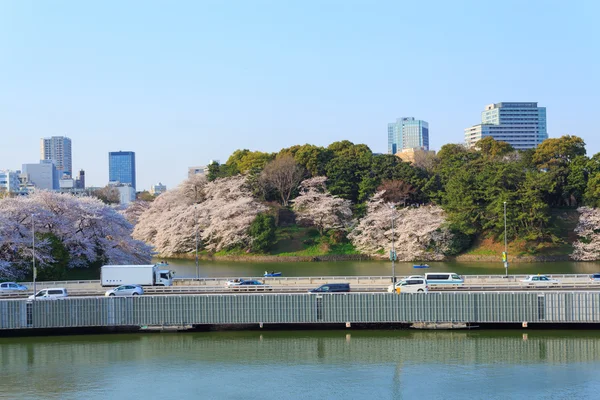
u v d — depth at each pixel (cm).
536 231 13012
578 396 5066
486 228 13875
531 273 10806
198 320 6869
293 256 14450
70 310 6800
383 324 7106
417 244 13575
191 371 5772
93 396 5172
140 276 8338
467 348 6347
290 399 5069
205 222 15550
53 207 10550
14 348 6544
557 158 16738
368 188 15625
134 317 6862
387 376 5588
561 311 6600
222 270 12425
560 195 14888
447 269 11700
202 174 18188
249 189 16738
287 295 6869
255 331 7075
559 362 5884
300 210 16112
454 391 5209
